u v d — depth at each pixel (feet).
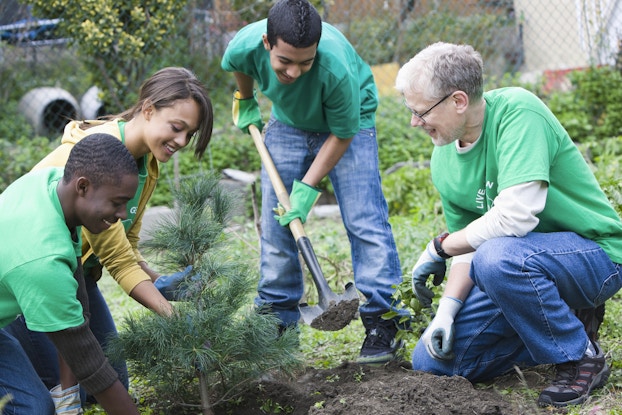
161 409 11.29
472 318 11.25
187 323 10.02
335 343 14.34
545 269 10.24
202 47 30.48
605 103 30.19
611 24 31.01
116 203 8.80
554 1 32.81
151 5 28.25
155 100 10.12
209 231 10.71
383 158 29.48
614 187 14.46
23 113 32.45
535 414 10.16
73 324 8.90
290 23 10.68
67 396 10.23
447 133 10.45
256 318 10.42
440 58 10.12
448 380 10.82
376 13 33.60
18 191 9.06
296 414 10.94
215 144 28.94
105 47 27.78
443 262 11.26
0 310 9.10
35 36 30.66
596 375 10.58
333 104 11.76
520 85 31.76
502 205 10.08
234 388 10.88
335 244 19.65
